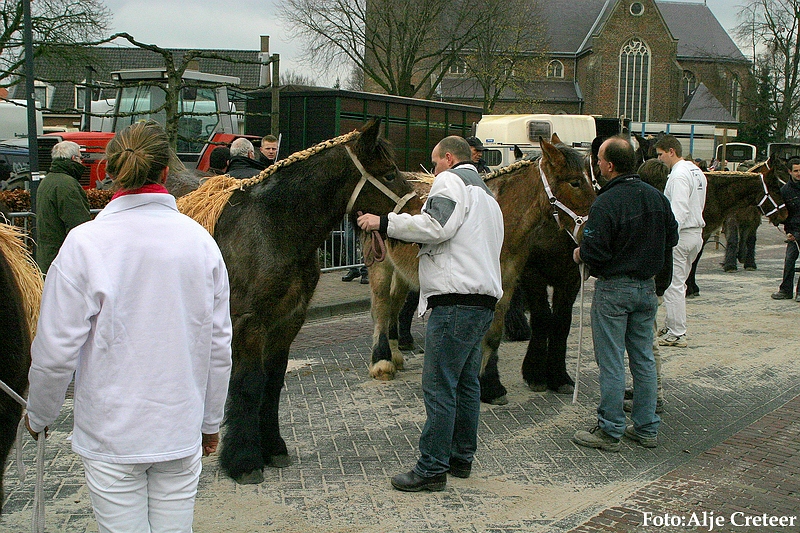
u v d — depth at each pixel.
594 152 6.90
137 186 2.47
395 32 33.75
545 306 6.55
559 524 4.01
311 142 14.09
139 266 2.40
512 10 35.84
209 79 14.37
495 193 5.97
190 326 2.48
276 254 4.32
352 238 11.30
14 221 7.96
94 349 2.37
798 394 6.58
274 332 4.54
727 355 7.91
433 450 4.37
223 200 4.46
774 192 10.95
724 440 5.40
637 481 4.66
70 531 3.82
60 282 2.32
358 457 4.95
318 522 3.98
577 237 5.62
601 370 5.19
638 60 64.88
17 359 2.90
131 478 2.42
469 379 4.53
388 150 4.43
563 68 67.56
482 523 4.00
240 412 4.41
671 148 7.77
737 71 65.25
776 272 14.77
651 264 5.03
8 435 2.87
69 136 13.56
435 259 4.23
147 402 2.40
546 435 5.49
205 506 4.14
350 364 7.41
